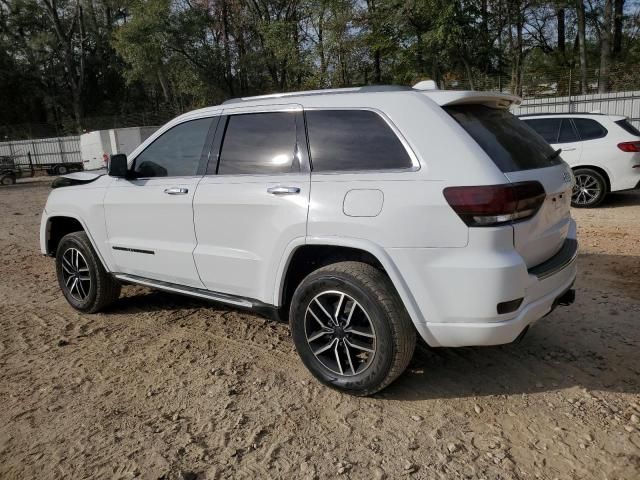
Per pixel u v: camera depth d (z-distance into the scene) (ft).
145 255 14.51
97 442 10.05
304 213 11.12
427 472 8.96
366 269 10.72
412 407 10.84
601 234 24.47
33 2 146.61
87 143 91.76
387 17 80.59
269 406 11.05
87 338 14.89
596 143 30.91
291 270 11.96
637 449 9.33
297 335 11.60
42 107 162.20
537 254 10.71
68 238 16.55
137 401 11.44
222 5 103.76
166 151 14.21
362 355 11.34
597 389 11.23
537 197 10.23
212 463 9.36
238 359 13.19
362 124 11.07
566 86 74.08
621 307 15.46
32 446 10.01
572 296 11.87
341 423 10.38
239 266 12.48
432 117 10.41
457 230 9.68
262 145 12.35
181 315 16.33
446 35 74.38
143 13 101.24
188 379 12.29
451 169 9.88
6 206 47.93
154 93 160.66
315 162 11.45
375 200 10.37
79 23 144.05
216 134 13.16
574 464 9.04
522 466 9.04
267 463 9.32
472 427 10.12
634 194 35.42
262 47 104.53
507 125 11.46
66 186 16.93
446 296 9.87
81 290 16.78
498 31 86.38
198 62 107.14
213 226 12.79
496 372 12.07
